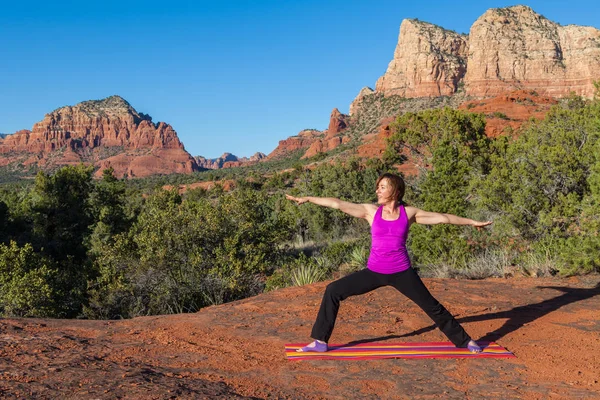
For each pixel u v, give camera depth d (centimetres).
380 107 18362
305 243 2672
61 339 459
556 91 15838
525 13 17162
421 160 2498
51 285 1507
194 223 1409
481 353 454
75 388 319
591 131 1187
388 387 373
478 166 1919
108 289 1334
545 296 708
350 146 13925
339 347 472
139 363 399
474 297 702
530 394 364
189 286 1264
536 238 1112
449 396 357
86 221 3581
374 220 433
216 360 426
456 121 2228
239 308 655
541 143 1333
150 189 11181
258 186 9156
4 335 460
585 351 468
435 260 1260
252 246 1466
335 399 347
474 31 16762
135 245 1407
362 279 442
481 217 1316
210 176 13525
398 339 504
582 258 863
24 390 309
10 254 1572
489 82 16088
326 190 3325
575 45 16112
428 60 17612
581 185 1130
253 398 333
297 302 679
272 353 455
